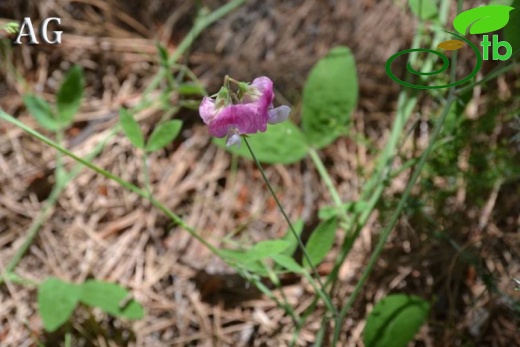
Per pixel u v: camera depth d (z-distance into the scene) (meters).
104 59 0.70
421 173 0.63
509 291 0.62
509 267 0.63
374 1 0.70
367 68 0.69
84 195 0.66
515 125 0.62
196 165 0.67
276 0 0.71
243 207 0.67
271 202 0.67
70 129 0.68
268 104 0.53
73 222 0.66
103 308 0.60
